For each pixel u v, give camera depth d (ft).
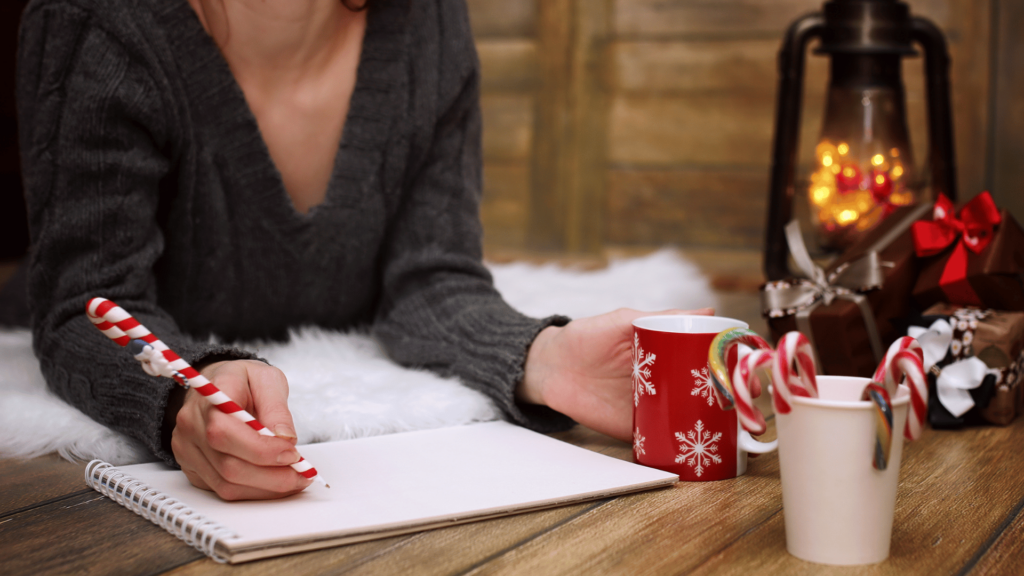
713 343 2.40
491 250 10.55
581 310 5.07
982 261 3.55
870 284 3.71
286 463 2.30
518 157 10.46
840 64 5.63
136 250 3.27
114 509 2.49
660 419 2.74
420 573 2.04
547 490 2.50
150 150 3.31
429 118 3.82
